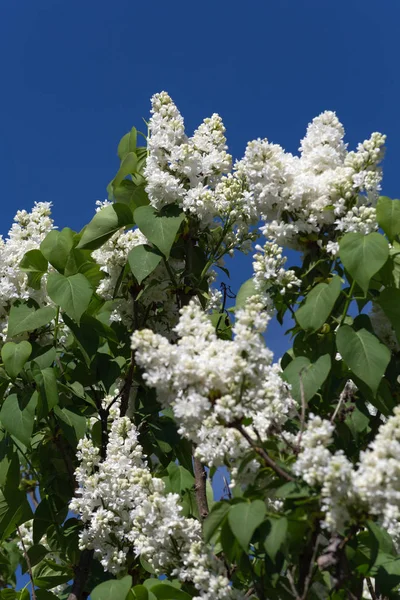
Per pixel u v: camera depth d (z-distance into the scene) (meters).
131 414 5.61
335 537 3.28
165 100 5.32
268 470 3.51
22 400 4.96
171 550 3.95
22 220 6.11
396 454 3.03
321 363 4.08
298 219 4.66
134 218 5.07
